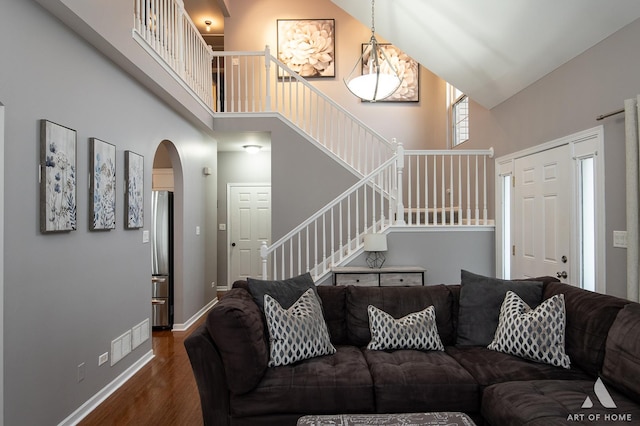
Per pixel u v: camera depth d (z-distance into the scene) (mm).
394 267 4430
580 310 2299
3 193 1999
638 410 1699
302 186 5371
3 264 1998
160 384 3168
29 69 2184
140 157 3529
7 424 2012
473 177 5293
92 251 2807
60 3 2229
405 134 6715
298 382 2158
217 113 5406
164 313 4723
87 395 2713
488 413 2002
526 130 3977
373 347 2635
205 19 7070
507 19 3357
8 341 2023
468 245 4566
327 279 4410
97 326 2859
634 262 2479
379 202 5277
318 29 6652
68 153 2492
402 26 4277
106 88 2986
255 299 2604
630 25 2639
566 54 3260
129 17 3047
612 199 2803
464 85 4652
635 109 2498
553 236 3529
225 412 2170
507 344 2459
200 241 5445
